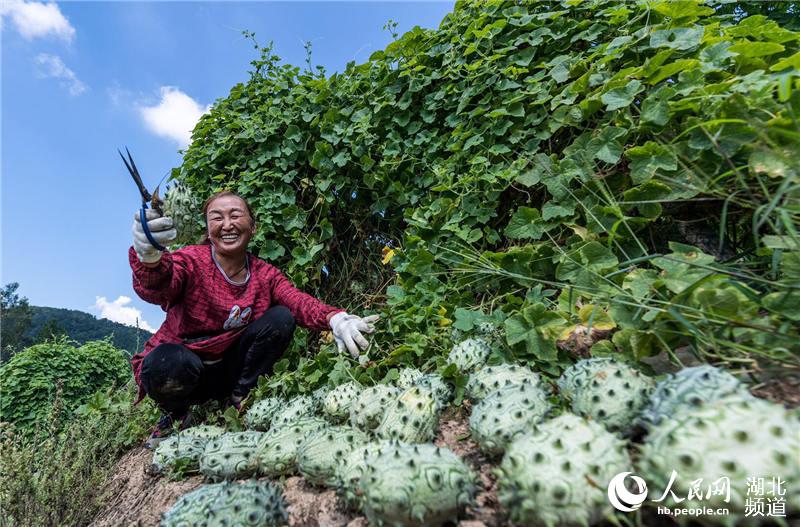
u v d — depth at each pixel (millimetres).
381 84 3270
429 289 2561
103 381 7785
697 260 1572
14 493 1925
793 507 737
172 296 2211
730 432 812
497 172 2525
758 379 1238
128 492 2072
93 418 2861
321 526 1232
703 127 1712
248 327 2426
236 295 2420
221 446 1667
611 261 1891
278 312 2412
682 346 1542
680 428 875
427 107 3092
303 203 3504
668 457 847
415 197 3049
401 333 2514
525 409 1274
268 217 3260
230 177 3637
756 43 1912
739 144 1746
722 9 2740
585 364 1380
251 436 1733
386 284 3354
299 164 3504
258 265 2639
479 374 1614
